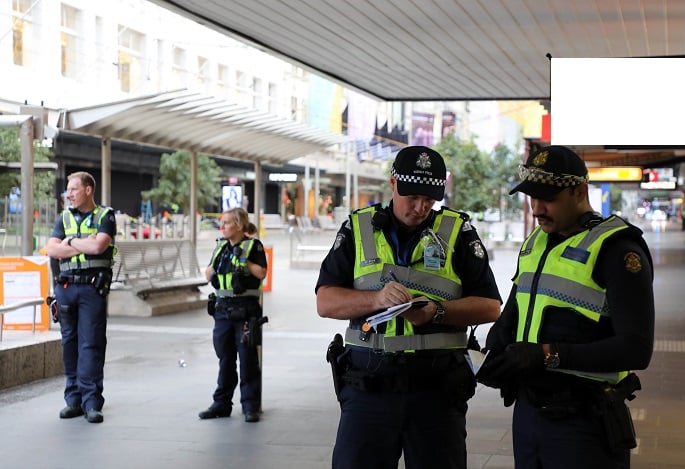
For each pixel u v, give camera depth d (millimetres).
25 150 11727
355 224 4227
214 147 18422
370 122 65688
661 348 12055
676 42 12844
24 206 11680
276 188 80062
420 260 4117
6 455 6793
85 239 7801
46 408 8414
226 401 8031
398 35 12508
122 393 9102
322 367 10648
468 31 12258
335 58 14180
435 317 3986
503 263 30797
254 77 47562
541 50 13539
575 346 3418
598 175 33406
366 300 4012
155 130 15867
